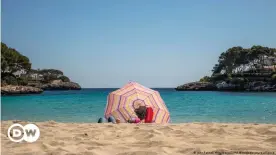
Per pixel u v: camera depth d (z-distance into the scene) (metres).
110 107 10.02
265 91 89.12
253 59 113.94
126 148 4.52
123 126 7.93
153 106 9.99
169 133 6.38
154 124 8.66
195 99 36.75
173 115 16.00
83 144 4.97
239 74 101.94
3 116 16.08
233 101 30.77
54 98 41.91
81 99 36.53
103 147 4.61
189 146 4.60
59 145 4.93
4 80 88.06
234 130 6.78
